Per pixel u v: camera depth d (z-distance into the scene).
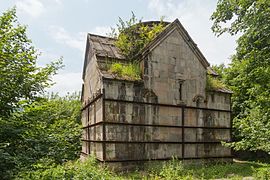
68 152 8.09
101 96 14.62
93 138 16.44
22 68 6.54
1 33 6.64
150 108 15.59
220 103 18.33
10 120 6.45
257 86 8.70
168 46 16.75
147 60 15.95
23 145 6.35
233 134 20.06
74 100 32.81
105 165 13.77
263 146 8.91
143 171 14.31
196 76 17.61
